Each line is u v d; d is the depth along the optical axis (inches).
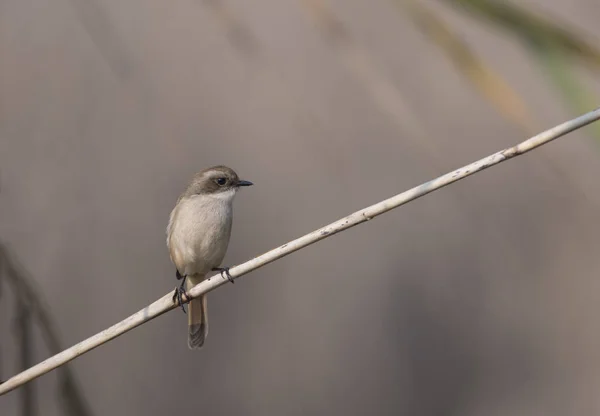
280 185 658.2
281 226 669.9
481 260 746.8
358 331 738.2
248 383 706.8
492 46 587.5
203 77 558.6
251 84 572.4
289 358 714.8
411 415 727.7
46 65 518.0
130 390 663.8
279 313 732.7
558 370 735.7
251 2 567.5
